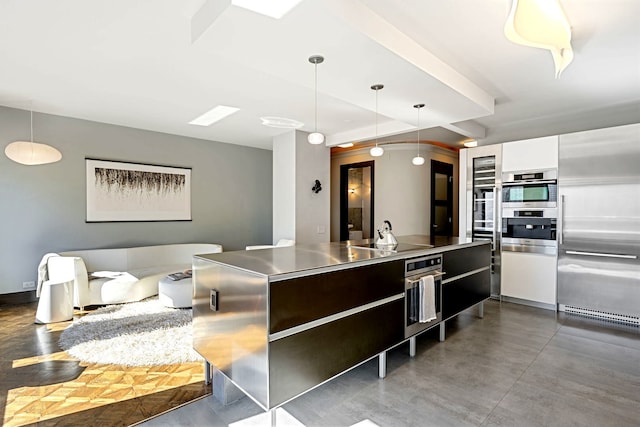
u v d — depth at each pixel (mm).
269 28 2016
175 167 5801
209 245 5660
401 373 2604
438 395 2289
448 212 7355
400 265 2693
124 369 2652
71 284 3857
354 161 7305
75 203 4820
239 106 4242
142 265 5188
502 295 4738
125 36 2512
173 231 5793
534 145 4410
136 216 5379
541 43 1731
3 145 4297
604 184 3855
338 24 1973
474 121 4996
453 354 2951
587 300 4004
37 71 3176
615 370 2641
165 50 2742
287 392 1839
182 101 4055
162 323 3641
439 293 3135
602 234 3869
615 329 3572
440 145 6961
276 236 5781
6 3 2094
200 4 2088
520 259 4551
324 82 2895
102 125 5035
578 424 1973
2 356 2873
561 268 4191
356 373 2602
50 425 1959
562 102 4086
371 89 3062
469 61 2930
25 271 4484
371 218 6984
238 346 1968
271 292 1757
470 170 5059
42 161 4012
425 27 2385
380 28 2232
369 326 2385
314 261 2236
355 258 2404
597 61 2959
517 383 2443
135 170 5359
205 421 2008
